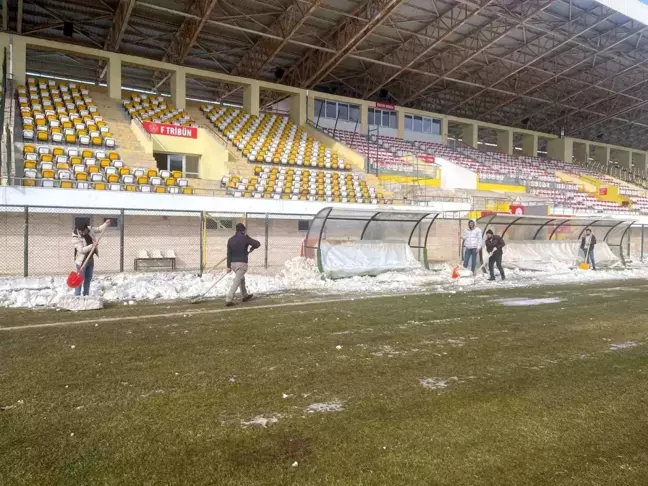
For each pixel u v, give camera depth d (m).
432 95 40.81
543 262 19.30
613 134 54.12
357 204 21.97
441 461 3.24
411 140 38.03
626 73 37.78
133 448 3.38
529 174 38.69
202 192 19.95
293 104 33.41
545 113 46.06
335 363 5.56
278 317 8.41
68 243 15.60
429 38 29.83
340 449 3.40
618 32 31.31
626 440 3.61
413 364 5.56
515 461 3.26
